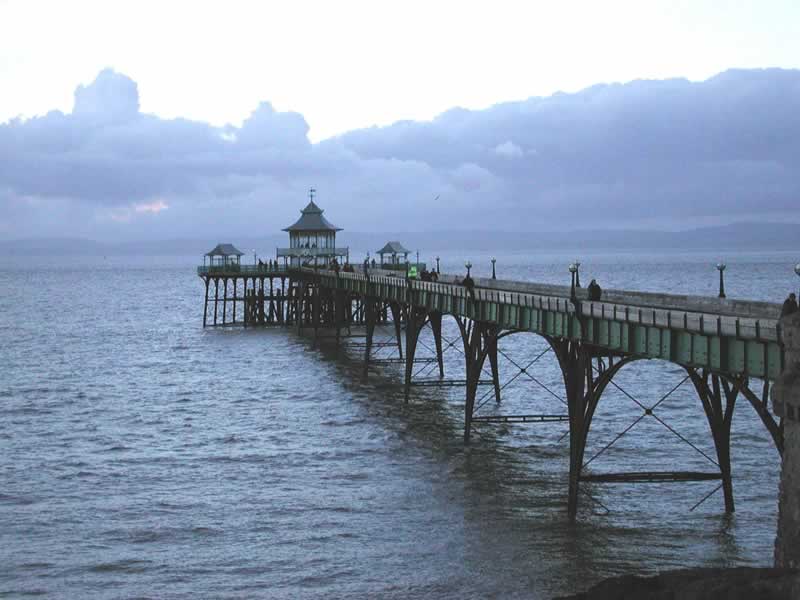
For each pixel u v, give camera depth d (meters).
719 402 35.59
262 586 30.02
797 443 22.97
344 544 33.66
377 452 47.41
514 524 35.28
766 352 26.27
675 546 32.50
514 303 42.12
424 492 39.84
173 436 52.06
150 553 32.91
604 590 23.45
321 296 116.25
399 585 29.88
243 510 37.72
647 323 30.98
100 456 47.19
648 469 42.41
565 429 51.59
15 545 33.75
